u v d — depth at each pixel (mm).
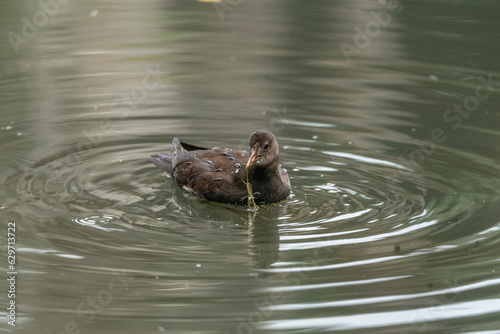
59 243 11219
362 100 17328
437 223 11969
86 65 19531
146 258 10836
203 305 9594
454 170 14039
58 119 16391
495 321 9266
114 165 14422
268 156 12758
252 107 17078
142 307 9547
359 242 11352
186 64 19703
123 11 24297
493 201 12750
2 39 21047
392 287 10023
